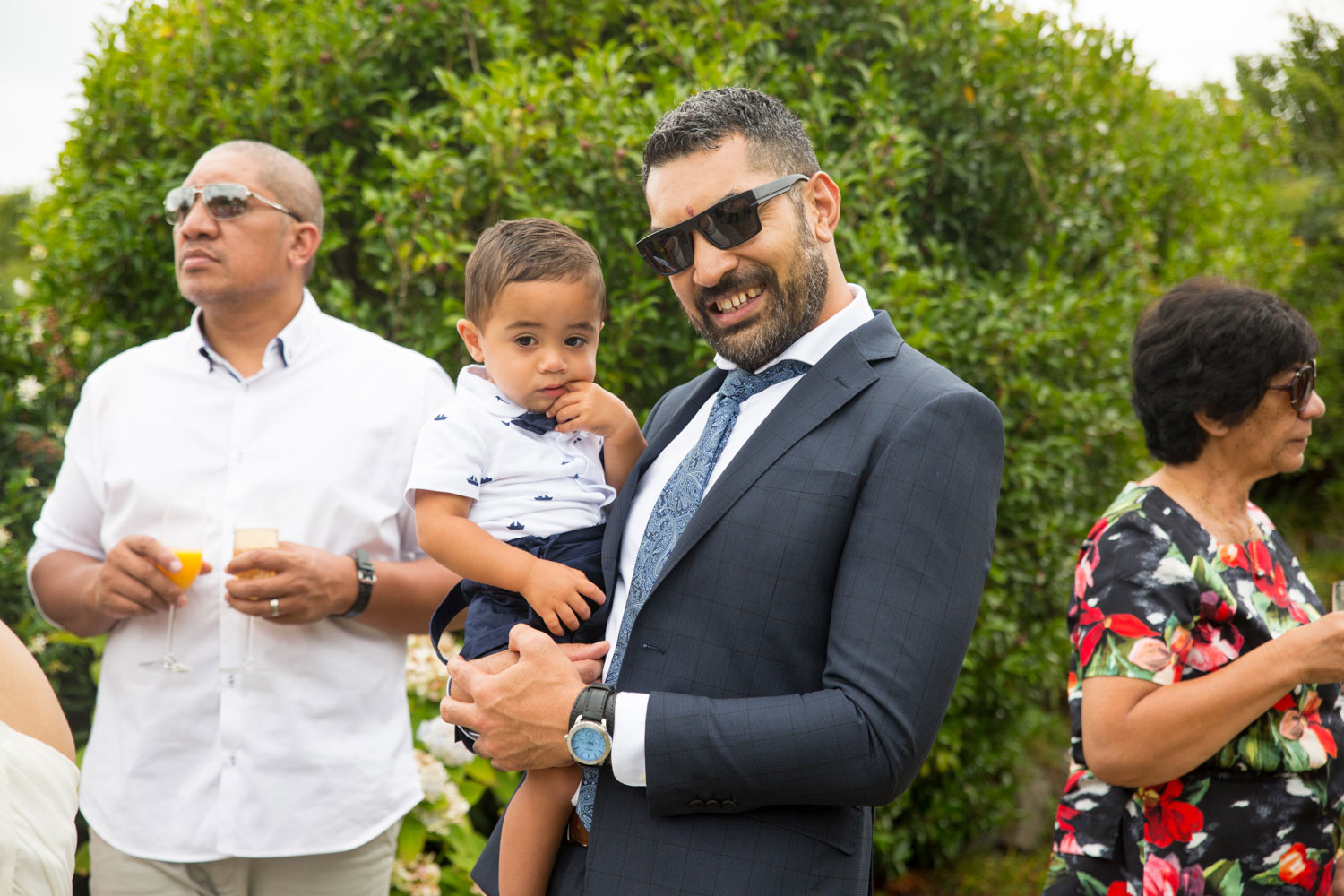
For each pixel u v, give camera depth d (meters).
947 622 1.43
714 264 1.56
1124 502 1.94
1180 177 4.61
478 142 3.40
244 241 2.46
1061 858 1.92
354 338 2.65
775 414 1.57
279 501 2.45
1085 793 1.90
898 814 3.94
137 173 3.55
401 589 2.41
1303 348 1.85
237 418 2.51
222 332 2.57
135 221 3.54
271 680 2.36
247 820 2.32
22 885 1.31
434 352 3.35
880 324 1.67
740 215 1.54
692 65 3.57
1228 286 1.93
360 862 2.41
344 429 2.51
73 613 2.50
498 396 1.91
